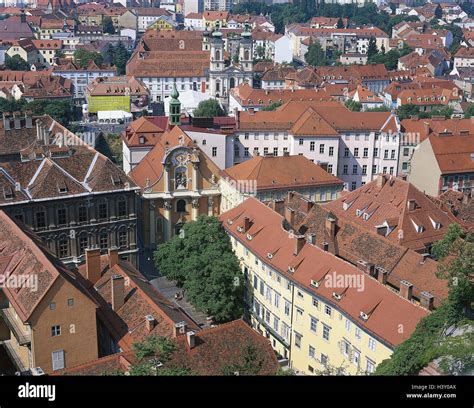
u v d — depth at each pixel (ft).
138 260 435.12
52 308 264.11
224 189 488.85
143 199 469.98
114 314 284.82
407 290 287.48
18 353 288.51
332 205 437.58
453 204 435.12
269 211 383.45
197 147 476.95
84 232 398.62
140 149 538.47
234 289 348.18
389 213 395.96
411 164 574.97
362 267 333.83
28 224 378.32
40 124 493.77
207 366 247.29
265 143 591.78
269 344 261.44
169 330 261.85
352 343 287.48
